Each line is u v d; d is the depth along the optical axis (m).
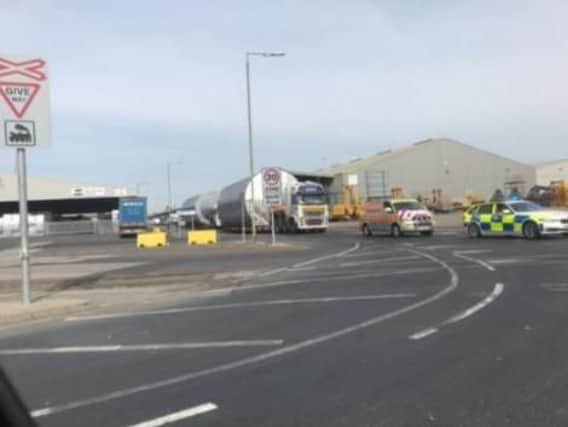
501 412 5.80
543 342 8.37
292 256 25.08
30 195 96.06
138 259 26.38
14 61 12.76
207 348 8.82
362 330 9.61
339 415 5.86
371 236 38.44
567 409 5.84
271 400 6.35
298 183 51.00
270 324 10.45
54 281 18.16
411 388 6.59
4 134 12.65
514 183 85.19
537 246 23.36
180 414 6.04
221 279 17.64
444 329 9.44
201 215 69.94
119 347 9.14
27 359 8.58
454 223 48.97
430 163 90.75
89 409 6.28
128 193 100.06
